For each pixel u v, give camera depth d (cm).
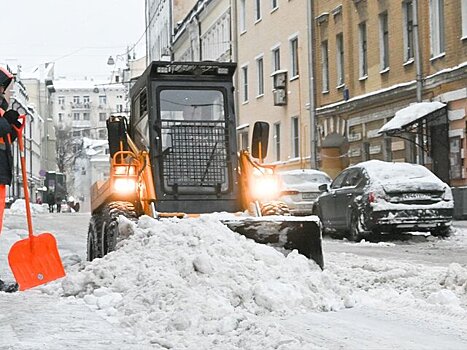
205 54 6222
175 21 7662
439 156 2811
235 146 1238
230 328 691
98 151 12975
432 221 1998
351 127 3600
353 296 877
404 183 2008
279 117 4459
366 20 3434
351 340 682
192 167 1216
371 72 3400
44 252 909
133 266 889
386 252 1698
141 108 1277
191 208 1202
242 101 5078
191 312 724
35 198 10456
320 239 1005
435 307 840
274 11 4500
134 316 743
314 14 3988
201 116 1239
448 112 2764
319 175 2742
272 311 806
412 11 3042
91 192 1401
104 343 650
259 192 1188
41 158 11856
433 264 1397
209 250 883
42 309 823
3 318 769
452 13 2747
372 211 2002
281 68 4409
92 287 896
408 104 3080
